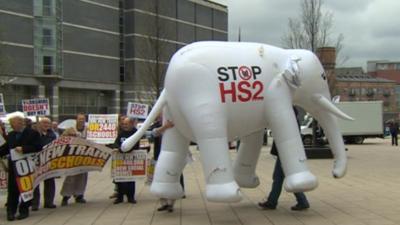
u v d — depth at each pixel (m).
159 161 9.29
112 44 75.44
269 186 13.33
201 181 14.90
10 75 54.31
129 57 76.69
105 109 75.88
